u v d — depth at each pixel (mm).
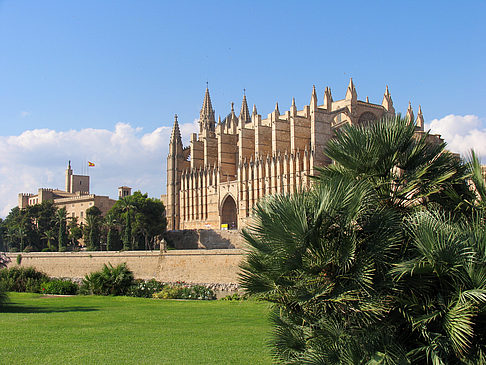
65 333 31484
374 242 17797
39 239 155250
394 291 17391
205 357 24906
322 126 107562
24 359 24516
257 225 18922
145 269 85000
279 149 115188
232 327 33812
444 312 16672
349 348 17047
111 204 174500
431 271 17094
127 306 47469
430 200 19859
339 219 17984
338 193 18031
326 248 17719
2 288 46500
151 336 30406
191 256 78562
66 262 97812
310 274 17734
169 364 23625
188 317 38938
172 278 80562
